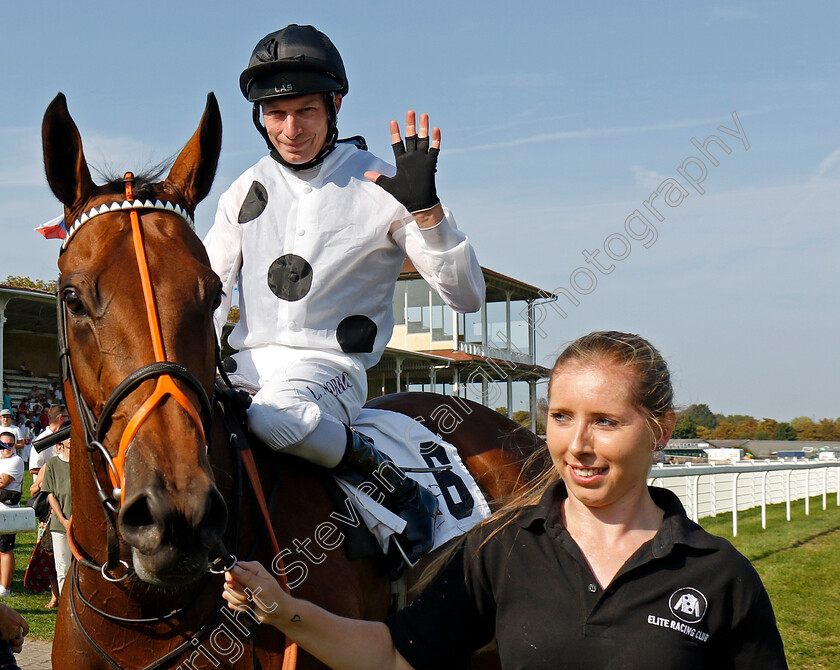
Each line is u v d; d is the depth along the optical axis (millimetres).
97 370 1712
